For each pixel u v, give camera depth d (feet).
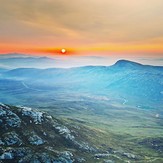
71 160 621.31
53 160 588.50
